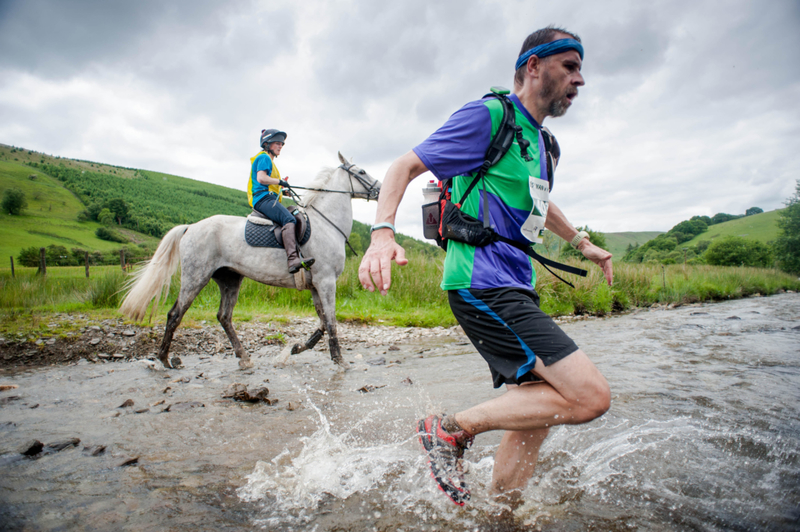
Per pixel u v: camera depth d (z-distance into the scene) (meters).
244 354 5.66
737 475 1.98
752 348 5.08
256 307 9.01
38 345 5.53
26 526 1.63
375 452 2.36
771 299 14.36
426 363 5.05
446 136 1.63
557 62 1.72
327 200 5.74
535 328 1.55
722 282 16.33
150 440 2.59
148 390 3.89
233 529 1.62
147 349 5.85
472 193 1.72
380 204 1.57
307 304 9.85
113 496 1.88
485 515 1.70
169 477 2.07
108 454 2.37
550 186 1.90
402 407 3.25
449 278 1.74
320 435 2.65
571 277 10.42
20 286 9.49
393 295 10.51
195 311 7.90
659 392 3.26
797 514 1.66
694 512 1.69
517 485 1.85
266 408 3.28
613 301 10.97
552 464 2.13
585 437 2.44
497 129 1.68
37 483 2.01
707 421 2.64
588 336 6.42
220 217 5.62
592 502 1.78
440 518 1.69
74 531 1.60
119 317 7.08
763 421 2.63
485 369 4.54
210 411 3.20
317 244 5.48
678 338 5.97
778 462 2.09
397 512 1.74
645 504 1.76
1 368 4.94
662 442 2.34
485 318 1.65
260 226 5.44
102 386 4.07
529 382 1.68
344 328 7.91
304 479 2.04
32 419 3.02
